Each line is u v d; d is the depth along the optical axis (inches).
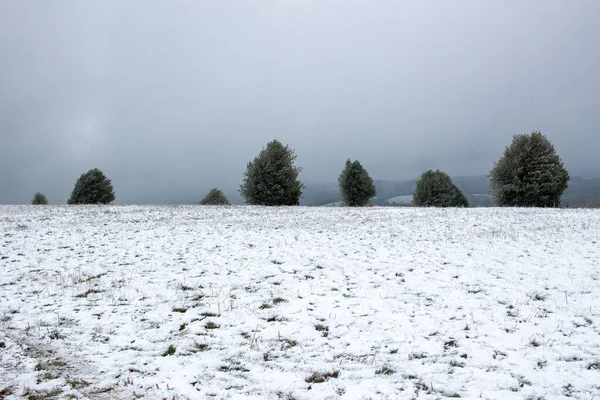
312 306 270.8
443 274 346.6
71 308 262.7
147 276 339.6
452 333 226.4
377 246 462.6
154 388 165.3
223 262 387.9
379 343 213.6
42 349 199.9
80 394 158.1
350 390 166.9
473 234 532.7
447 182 1466.5
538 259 391.9
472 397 161.2
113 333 223.1
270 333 226.7
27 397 154.6
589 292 293.6
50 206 962.1
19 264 380.2
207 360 192.7
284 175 1167.6
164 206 984.9
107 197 1325.0
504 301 277.9
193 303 273.7
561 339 216.5
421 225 624.7
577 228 567.2
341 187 1418.6
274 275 345.1
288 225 637.9
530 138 1131.9
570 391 165.3
